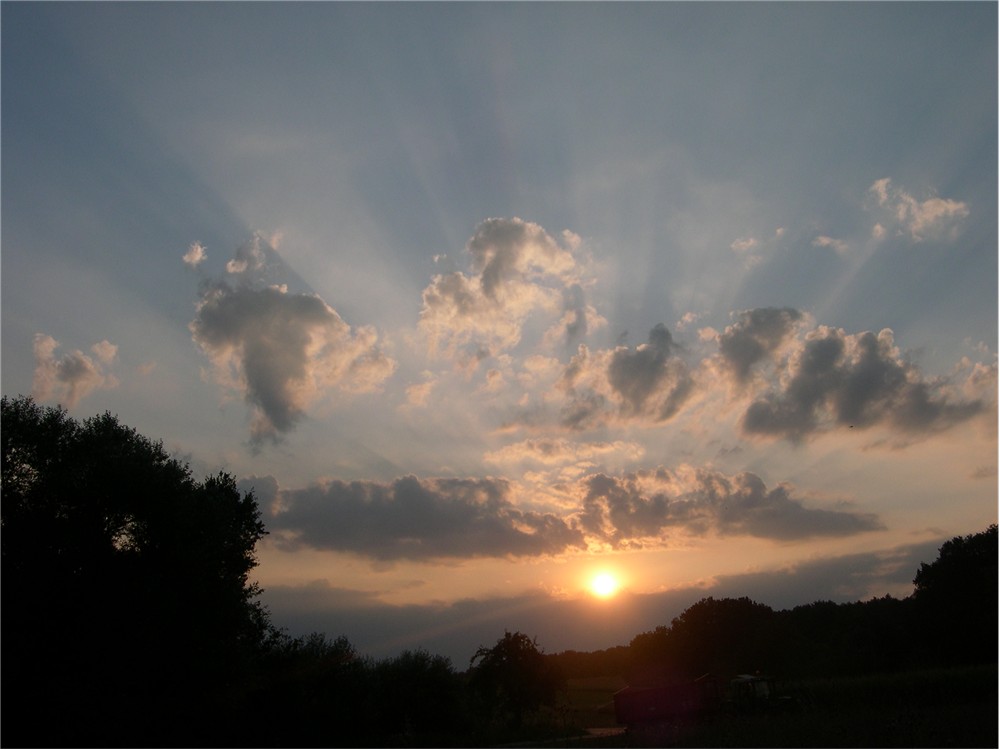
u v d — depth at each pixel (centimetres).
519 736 5141
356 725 4578
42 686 3155
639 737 3497
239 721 4228
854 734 2762
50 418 3697
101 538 3525
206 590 3691
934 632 6988
